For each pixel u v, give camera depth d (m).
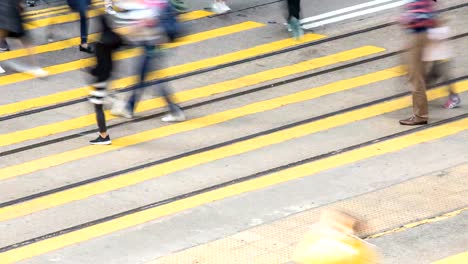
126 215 15.20
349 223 9.35
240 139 18.09
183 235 14.45
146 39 18.20
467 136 17.95
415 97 18.30
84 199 15.84
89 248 14.16
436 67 18.70
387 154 17.23
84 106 19.95
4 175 16.81
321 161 17.00
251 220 14.86
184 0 26.48
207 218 14.99
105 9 22.27
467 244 13.88
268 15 25.11
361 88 20.34
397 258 13.45
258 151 17.52
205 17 25.00
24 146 18.03
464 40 22.72
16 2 21.20
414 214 14.85
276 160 17.11
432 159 16.97
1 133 18.61
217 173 16.67
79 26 24.88
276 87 20.58
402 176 16.31
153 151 17.69
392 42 22.84
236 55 22.39
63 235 14.62
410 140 17.81
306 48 22.72
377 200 15.39
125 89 20.41
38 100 20.27
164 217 15.08
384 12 24.91
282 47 22.83
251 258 13.54
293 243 13.97
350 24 24.20
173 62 21.98
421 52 17.92
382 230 14.30
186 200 15.66
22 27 21.39
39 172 16.94
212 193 15.88
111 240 14.38
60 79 21.42
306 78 21.00
